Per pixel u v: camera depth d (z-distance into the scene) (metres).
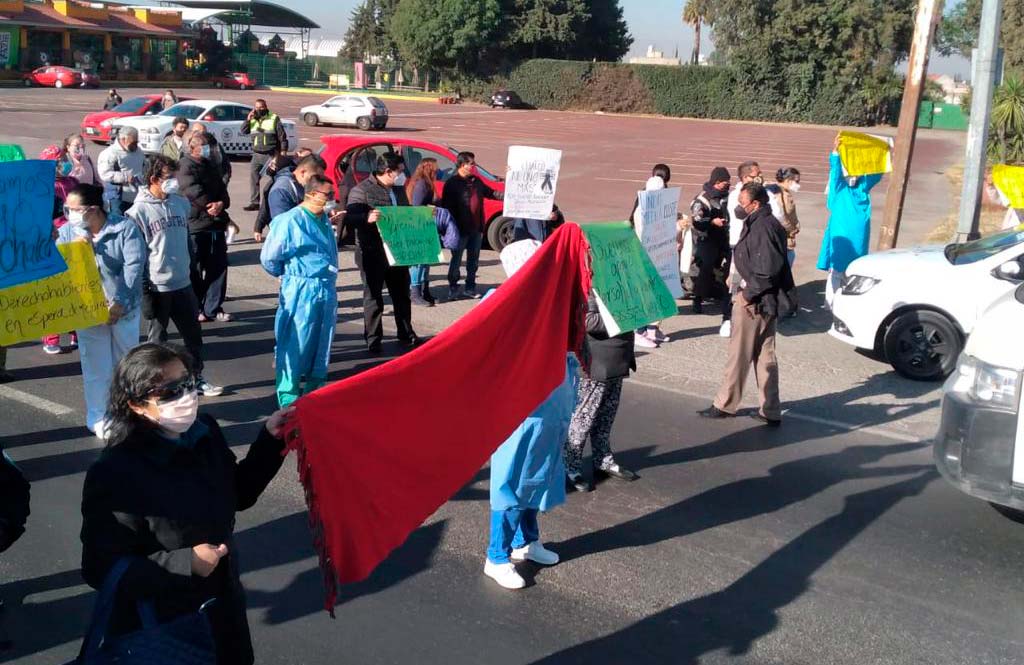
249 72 75.50
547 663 4.49
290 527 5.82
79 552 5.41
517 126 48.66
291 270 7.54
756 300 7.72
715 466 7.06
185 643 2.84
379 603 4.99
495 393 3.91
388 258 9.38
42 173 4.86
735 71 65.06
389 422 3.44
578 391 6.45
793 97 63.94
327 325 7.75
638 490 6.58
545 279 4.17
